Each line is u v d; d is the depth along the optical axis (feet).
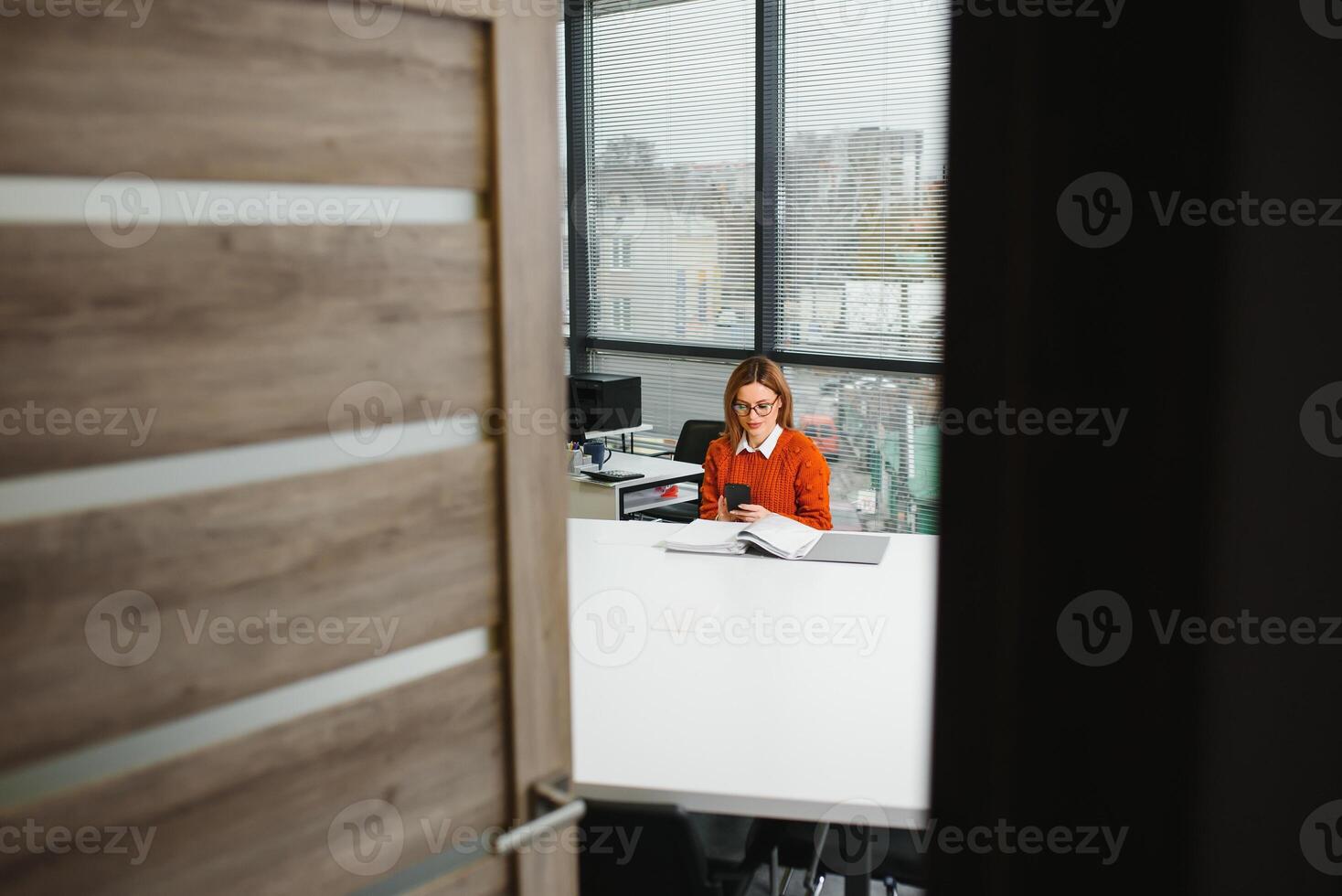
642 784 5.81
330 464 3.59
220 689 3.36
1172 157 2.65
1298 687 2.74
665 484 15.61
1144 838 2.91
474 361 4.00
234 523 3.35
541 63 4.08
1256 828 2.83
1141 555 2.81
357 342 3.62
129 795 3.17
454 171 3.85
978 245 2.81
